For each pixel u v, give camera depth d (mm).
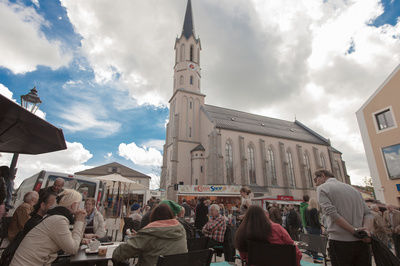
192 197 30781
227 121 46938
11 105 3896
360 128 20625
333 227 3492
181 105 46938
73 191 3816
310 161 49625
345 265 3295
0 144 6125
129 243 3068
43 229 3074
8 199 6445
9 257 3000
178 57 53031
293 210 9797
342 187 3607
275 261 3189
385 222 7371
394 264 2729
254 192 38094
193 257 3090
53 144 5938
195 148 42688
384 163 18391
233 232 6926
